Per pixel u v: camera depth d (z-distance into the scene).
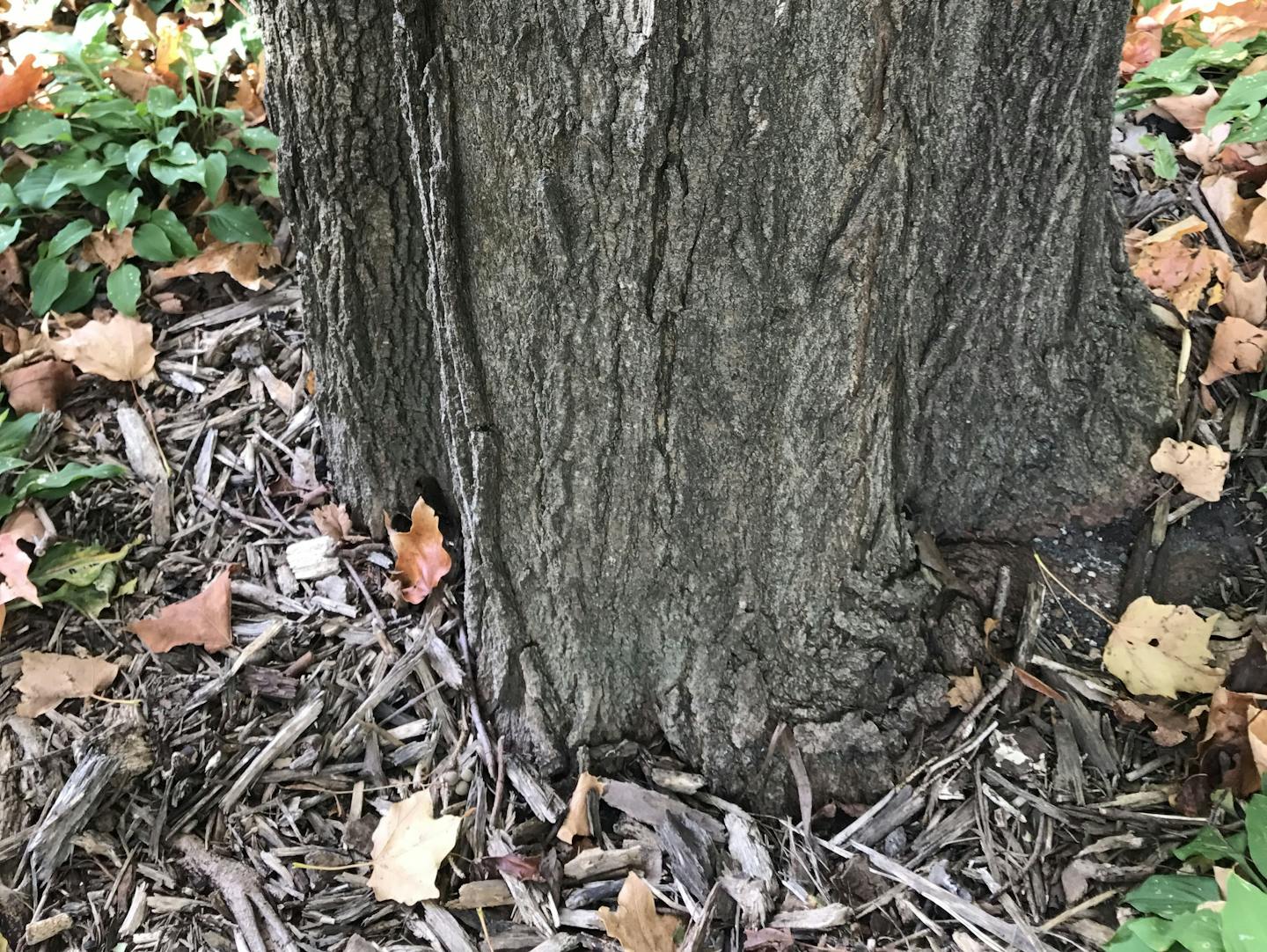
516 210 0.75
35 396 1.13
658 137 0.71
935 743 0.88
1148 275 1.02
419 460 1.02
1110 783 0.86
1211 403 0.99
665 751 0.92
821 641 0.87
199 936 0.81
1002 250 0.83
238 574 1.02
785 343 0.78
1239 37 1.24
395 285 0.93
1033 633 0.91
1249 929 0.70
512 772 0.89
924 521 0.95
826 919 0.81
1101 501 0.94
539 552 0.86
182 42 1.34
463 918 0.82
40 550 1.02
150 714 0.92
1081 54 0.76
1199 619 0.88
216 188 1.25
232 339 1.20
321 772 0.90
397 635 0.97
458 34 0.71
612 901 0.83
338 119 0.86
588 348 0.79
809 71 0.70
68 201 1.30
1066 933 0.80
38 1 1.44
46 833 0.83
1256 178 1.14
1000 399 0.90
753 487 0.83
